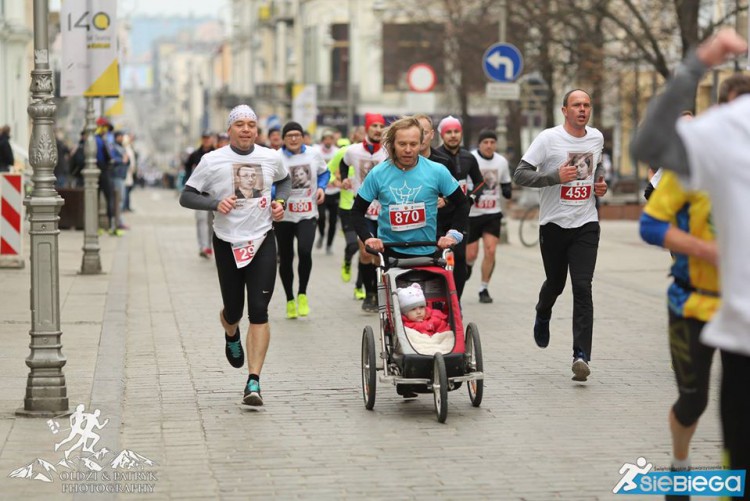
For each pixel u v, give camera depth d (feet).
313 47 541.75
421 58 391.45
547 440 61.93
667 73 197.98
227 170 70.08
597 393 74.33
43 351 67.15
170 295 125.49
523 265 159.12
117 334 97.04
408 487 52.90
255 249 70.28
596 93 245.45
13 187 143.95
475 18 351.67
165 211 314.35
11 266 145.07
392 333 69.15
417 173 70.64
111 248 184.55
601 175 78.54
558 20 221.87
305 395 73.92
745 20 194.90
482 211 118.42
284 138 107.24
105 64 132.26
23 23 253.85
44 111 66.80
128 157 268.21
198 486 53.21
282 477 54.75
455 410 69.56
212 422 66.33
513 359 86.79
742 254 35.73
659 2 200.13
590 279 77.51
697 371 45.42
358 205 71.00
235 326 73.92
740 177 35.42
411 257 70.90
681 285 45.62
